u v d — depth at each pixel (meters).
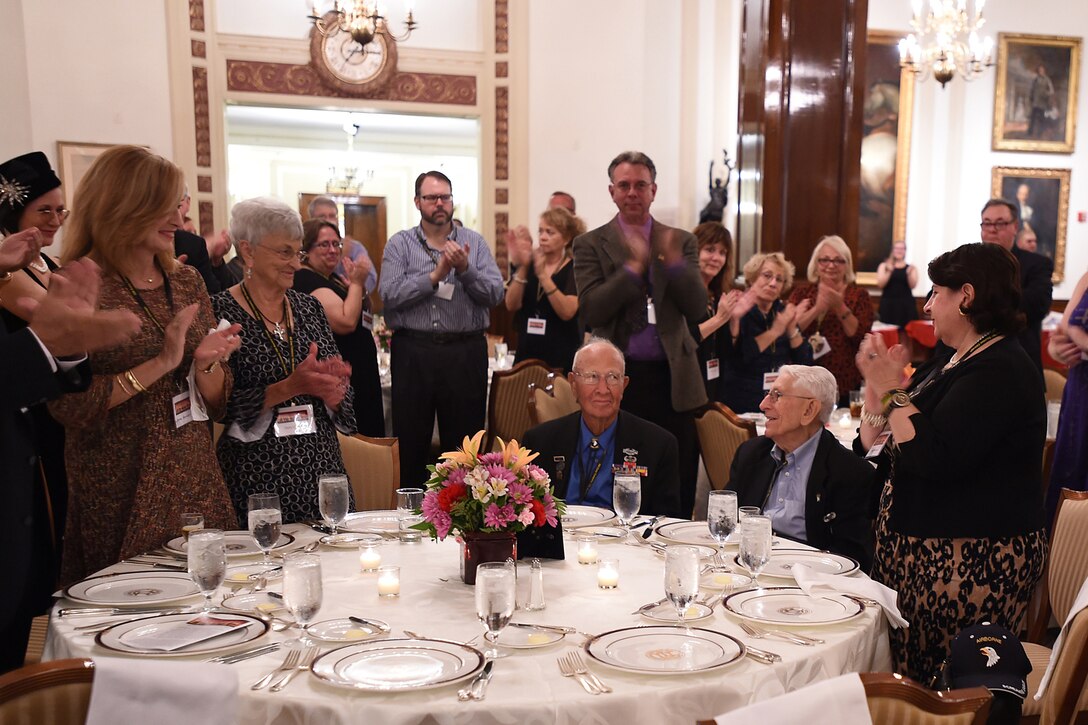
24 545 2.12
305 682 1.56
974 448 2.31
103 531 2.38
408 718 1.47
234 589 2.09
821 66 6.58
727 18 10.77
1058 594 2.66
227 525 2.54
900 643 2.49
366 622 1.85
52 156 9.14
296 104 10.12
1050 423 4.19
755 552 2.01
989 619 2.40
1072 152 11.95
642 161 3.62
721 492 2.25
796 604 1.99
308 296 2.98
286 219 2.74
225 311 2.75
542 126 10.47
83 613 1.90
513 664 1.66
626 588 2.11
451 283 4.73
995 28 11.73
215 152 9.88
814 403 2.87
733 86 10.84
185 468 2.44
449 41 10.43
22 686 1.33
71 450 2.37
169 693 1.38
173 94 9.53
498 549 2.12
